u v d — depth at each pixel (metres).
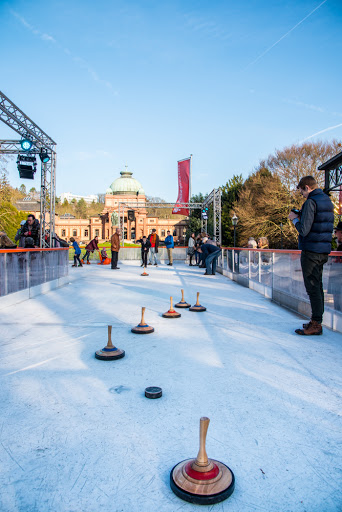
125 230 86.06
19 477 1.83
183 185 25.98
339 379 3.16
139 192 88.19
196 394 2.82
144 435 2.22
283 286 6.90
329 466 1.94
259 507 1.64
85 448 2.08
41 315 5.90
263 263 8.57
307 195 4.55
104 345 4.15
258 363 3.55
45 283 8.81
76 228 92.56
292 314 6.09
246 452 2.05
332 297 5.04
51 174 12.71
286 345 4.20
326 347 4.12
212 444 2.12
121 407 2.59
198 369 3.37
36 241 11.39
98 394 2.81
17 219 41.88
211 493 1.67
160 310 6.36
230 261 12.70
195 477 1.74
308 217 4.36
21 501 1.67
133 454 2.02
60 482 1.80
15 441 2.16
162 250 25.95
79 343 4.24
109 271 15.86
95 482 1.80
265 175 35.38
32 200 89.12
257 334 4.70
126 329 4.93
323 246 4.46
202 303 7.16
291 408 2.60
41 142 11.72
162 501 1.67
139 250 26.12
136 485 1.78
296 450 2.08
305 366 3.48
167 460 1.97
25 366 3.46
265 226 32.22
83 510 1.62
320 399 2.75
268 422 2.39
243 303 7.26
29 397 2.76
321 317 4.63
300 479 1.83
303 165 30.50
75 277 12.62
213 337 4.52
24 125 10.84
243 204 36.78
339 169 12.98
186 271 16.09
